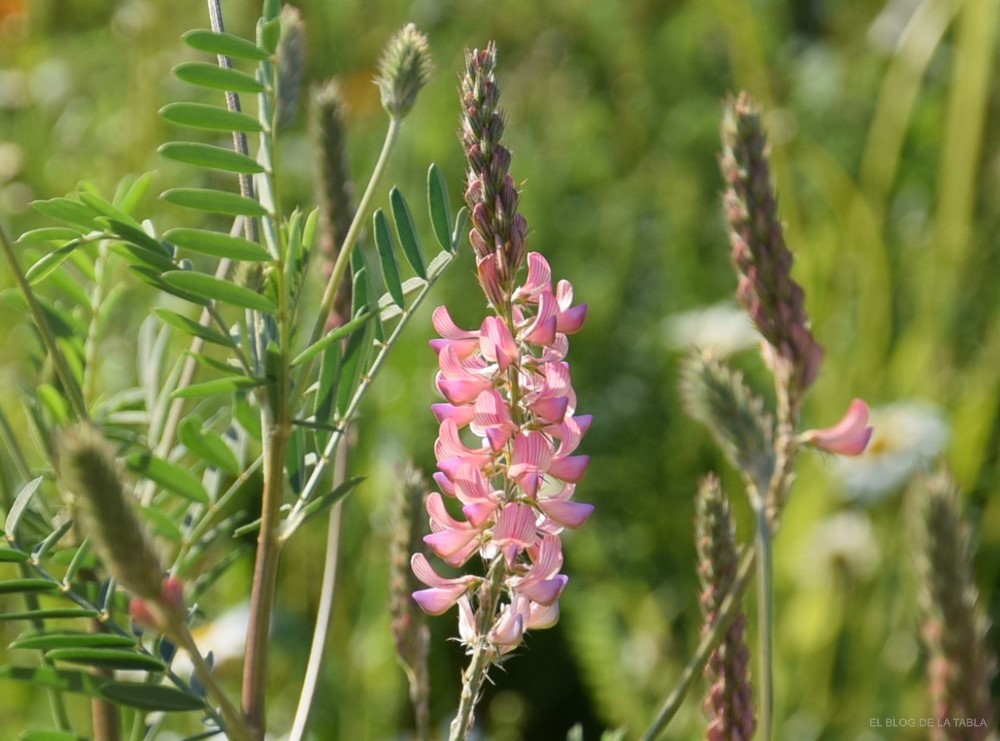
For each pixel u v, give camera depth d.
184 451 0.72
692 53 1.94
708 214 1.78
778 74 1.85
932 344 1.46
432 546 0.59
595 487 1.48
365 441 1.29
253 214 0.61
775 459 0.69
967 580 0.66
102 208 0.62
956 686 0.66
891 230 1.71
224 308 1.04
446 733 1.25
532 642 1.37
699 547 0.67
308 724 0.65
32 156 1.59
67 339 0.71
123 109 1.64
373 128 1.71
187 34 0.60
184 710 0.59
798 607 1.27
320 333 0.62
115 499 0.56
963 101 1.49
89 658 0.60
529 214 1.72
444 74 1.70
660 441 1.52
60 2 1.93
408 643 0.69
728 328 1.53
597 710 1.19
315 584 1.24
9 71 1.77
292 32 0.61
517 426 0.59
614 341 1.64
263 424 0.61
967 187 1.49
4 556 0.62
